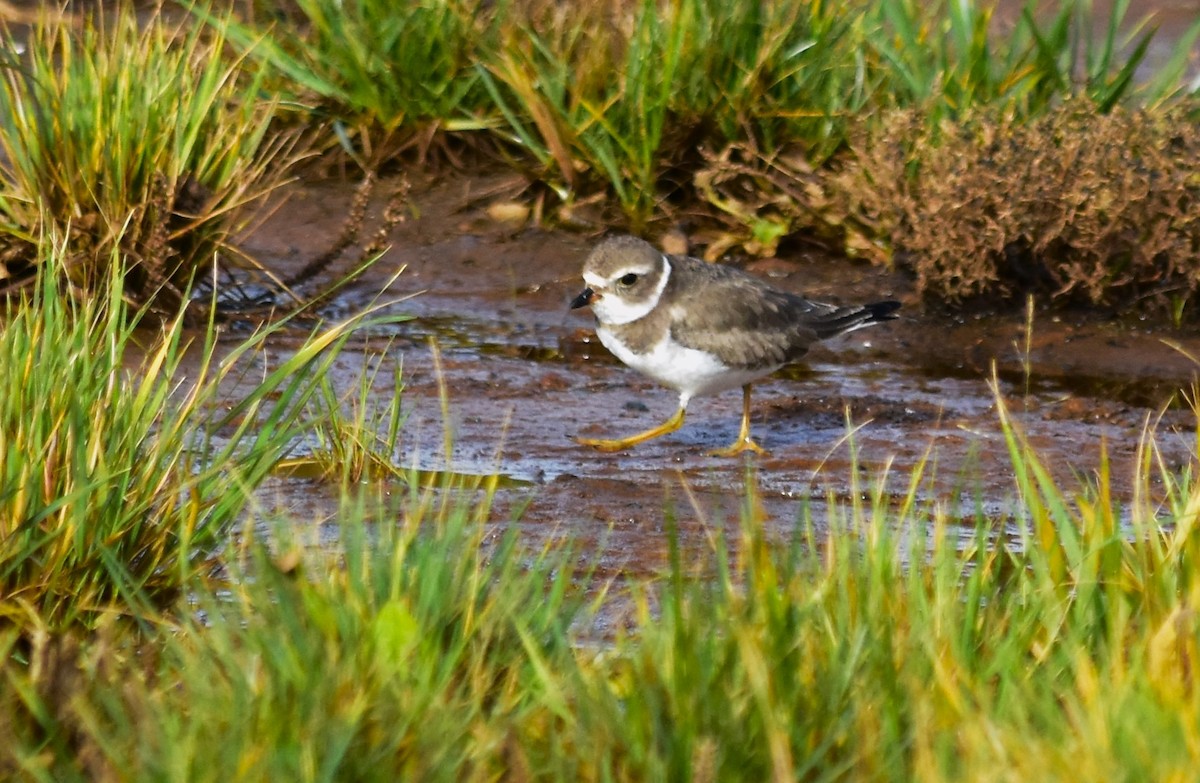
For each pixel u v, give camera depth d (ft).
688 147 54.29
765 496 35.27
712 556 30.35
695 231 53.98
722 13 53.93
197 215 44.70
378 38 55.83
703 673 21.12
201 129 46.98
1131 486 35.99
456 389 42.52
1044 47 53.47
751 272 52.08
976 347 47.42
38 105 43.75
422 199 55.42
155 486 26.53
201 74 49.80
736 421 41.52
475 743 20.36
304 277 48.57
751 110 53.62
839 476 36.78
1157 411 42.34
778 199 53.42
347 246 49.44
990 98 53.31
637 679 21.18
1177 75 55.57
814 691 21.25
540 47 53.72
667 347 38.22
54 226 34.91
